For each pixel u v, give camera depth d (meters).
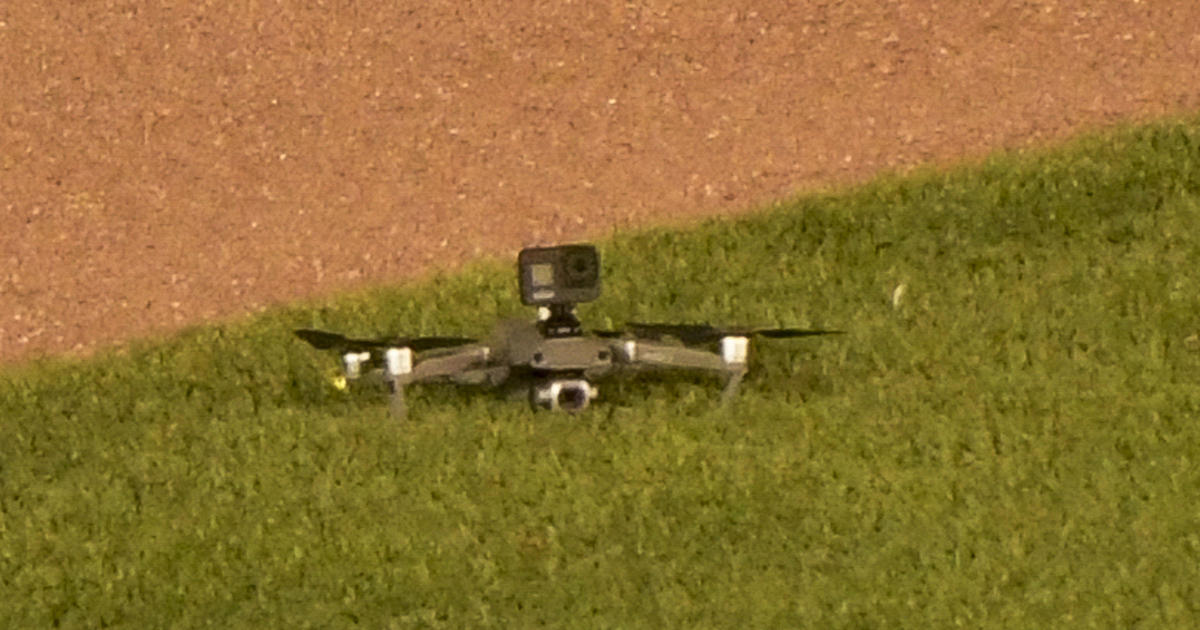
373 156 29.33
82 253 28.62
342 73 30.36
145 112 30.22
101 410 25.33
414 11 30.92
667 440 22.72
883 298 25.31
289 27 30.95
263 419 24.17
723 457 22.45
